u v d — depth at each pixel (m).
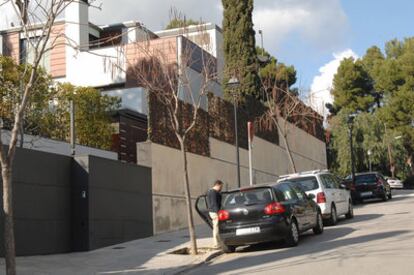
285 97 35.09
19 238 13.70
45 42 9.58
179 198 21.64
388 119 63.03
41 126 18.23
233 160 27.42
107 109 22.11
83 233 15.59
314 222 16.45
